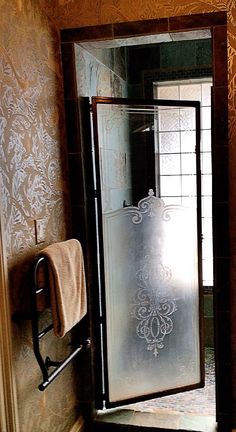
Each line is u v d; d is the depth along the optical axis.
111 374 2.30
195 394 2.56
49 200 1.87
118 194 2.24
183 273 2.35
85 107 2.15
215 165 1.98
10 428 1.49
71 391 2.12
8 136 1.50
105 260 2.23
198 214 2.32
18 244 1.57
